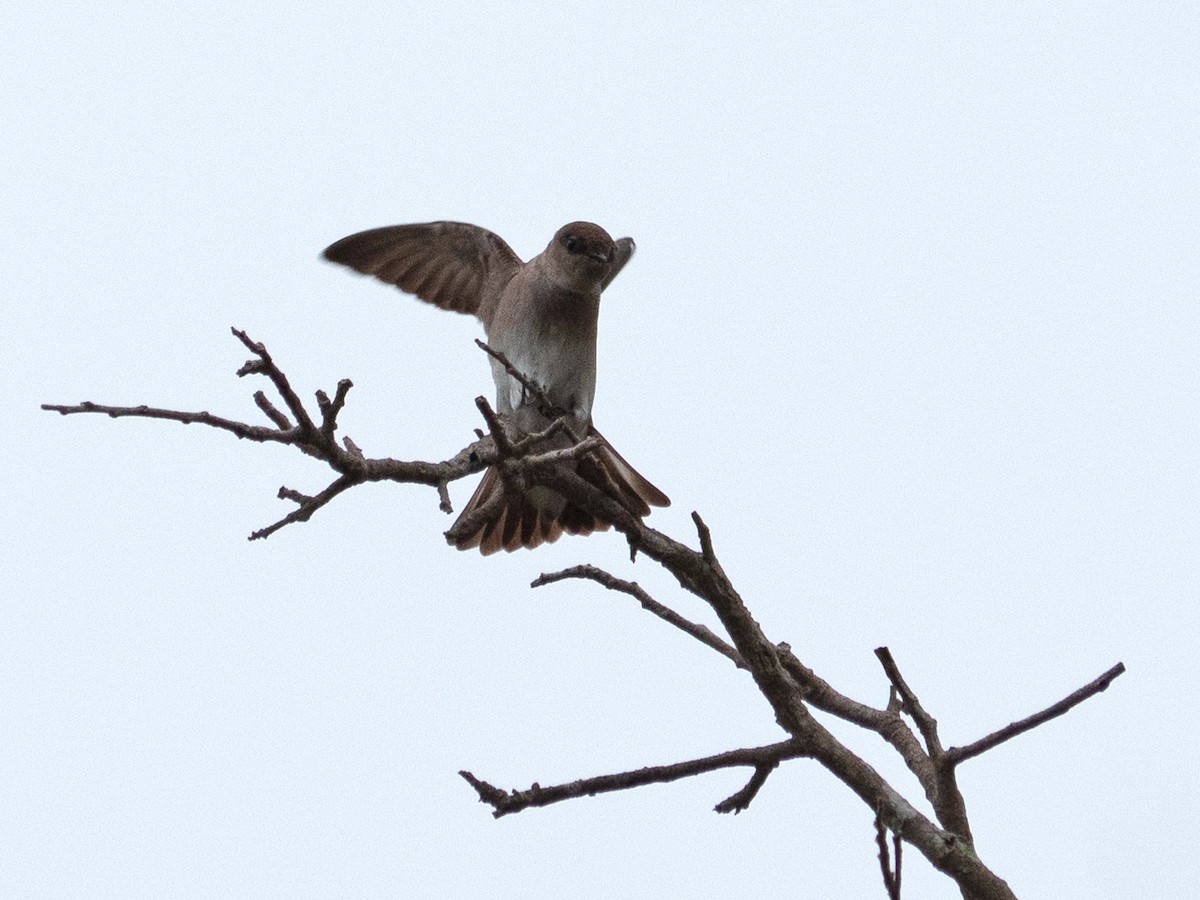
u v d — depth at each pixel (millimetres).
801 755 9617
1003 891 9031
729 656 11008
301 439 8266
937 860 9109
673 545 10438
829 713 10977
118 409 7758
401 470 8898
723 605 9891
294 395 8109
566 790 9250
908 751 10359
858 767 9539
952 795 9352
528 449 9609
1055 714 8961
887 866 8352
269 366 7961
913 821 9273
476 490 14086
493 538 14102
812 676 11055
